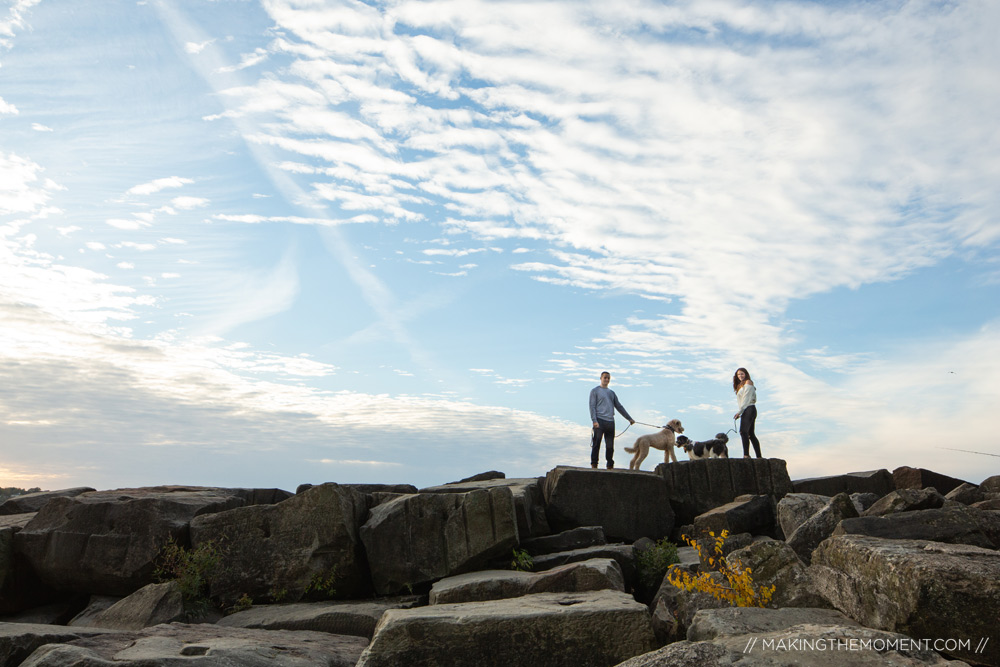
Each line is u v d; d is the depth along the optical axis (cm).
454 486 1093
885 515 657
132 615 711
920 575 439
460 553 792
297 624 710
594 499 1009
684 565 695
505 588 693
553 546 886
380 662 507
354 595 811
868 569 492
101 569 821
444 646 514
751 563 582
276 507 829
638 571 823
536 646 518
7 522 944
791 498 830
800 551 677
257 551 817
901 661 373
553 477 1052
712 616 504
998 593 415
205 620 762
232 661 512
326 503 809
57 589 860
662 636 580
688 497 1073
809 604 536
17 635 552
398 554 798
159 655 510
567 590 676
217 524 841
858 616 491
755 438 1239
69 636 565
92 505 866
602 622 524
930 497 682
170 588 738
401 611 553
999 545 577
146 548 823
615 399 1347
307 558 797
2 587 833
